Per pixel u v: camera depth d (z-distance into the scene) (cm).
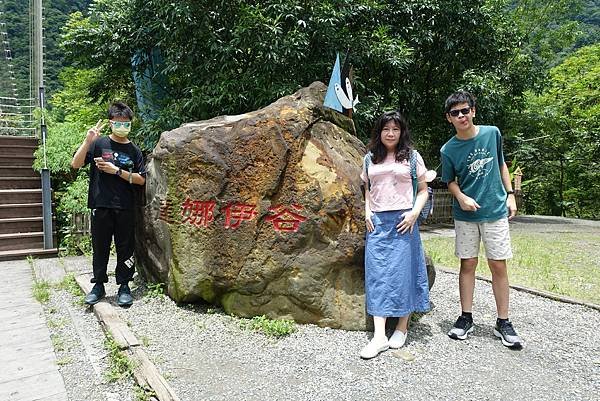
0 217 682
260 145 371
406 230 328
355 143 416
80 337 349
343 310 357
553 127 1672
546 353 329
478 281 538
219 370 294
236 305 380
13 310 414
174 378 283
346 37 847
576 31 1695
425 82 1154
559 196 1975
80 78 1260
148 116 934
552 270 608
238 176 376
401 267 325
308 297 357
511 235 995
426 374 291
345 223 353
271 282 367
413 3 979
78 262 607
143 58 920
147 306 407
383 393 267
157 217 422
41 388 276
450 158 352
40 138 771
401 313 323
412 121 1127
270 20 739
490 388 276
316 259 355
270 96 767
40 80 807
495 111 1089
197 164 388
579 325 391
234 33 753
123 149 418
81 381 285
